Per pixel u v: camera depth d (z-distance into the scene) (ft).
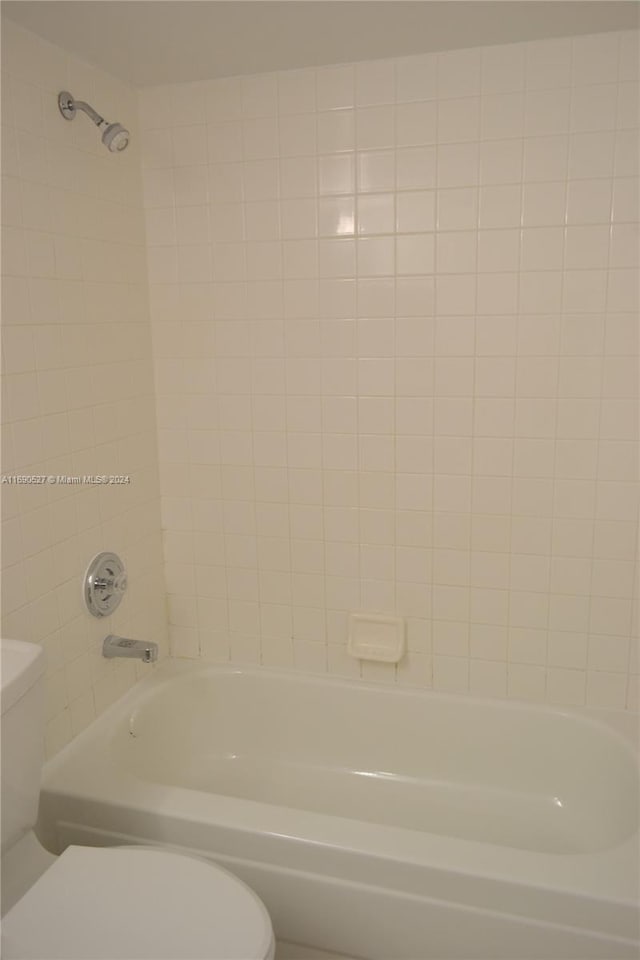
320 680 7.33
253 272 6.79
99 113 6.22
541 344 6.22
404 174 6.25
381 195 6.33
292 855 5.16
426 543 6.88
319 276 6.62
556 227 6.01
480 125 6.01
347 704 7.25
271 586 7.41
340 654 7.36
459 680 7.08
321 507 7.09
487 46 5.87
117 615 6.83
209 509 7.41
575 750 6.64
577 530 6.48
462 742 6.99
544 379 6.28
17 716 4.62
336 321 6.66
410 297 6.44
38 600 5.71
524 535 6.61
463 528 6.75
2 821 4.61
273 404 7.00
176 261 6.97
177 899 4.39
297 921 5.26
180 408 7.27
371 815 6.76
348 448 6.89
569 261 6.03
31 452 5.56
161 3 4.97
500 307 6.24
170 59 6.03
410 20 5.34
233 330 6.95
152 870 4.61
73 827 5.66
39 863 4.97
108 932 4.16
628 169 5.79
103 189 6.33
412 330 6.49
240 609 7.55
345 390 6.77
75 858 4.72
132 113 6.69
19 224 5.34
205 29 5.43
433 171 6.18
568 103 5.81
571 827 6.48
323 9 5.12
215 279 6.90
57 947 4.07
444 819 6.68
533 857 4.94
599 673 6.70
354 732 7.27
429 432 6.64
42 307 5.62
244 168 6.61
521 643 6.83
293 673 7.44
